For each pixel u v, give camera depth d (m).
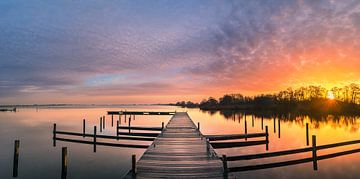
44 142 28.20
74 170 16.66
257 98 100.38
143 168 10.13
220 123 46.09
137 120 61.44
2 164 18.25
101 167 17.42
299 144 24.55
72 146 25.83
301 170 16.03
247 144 21.92
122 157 20.75
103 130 38.41
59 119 66.31
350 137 28.41
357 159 18.77
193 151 13.10
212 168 10.18
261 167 14.95
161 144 15.08
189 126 24.86
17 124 51.09
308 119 53.50
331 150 21.91
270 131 34.28
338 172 15.55
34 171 16.42
